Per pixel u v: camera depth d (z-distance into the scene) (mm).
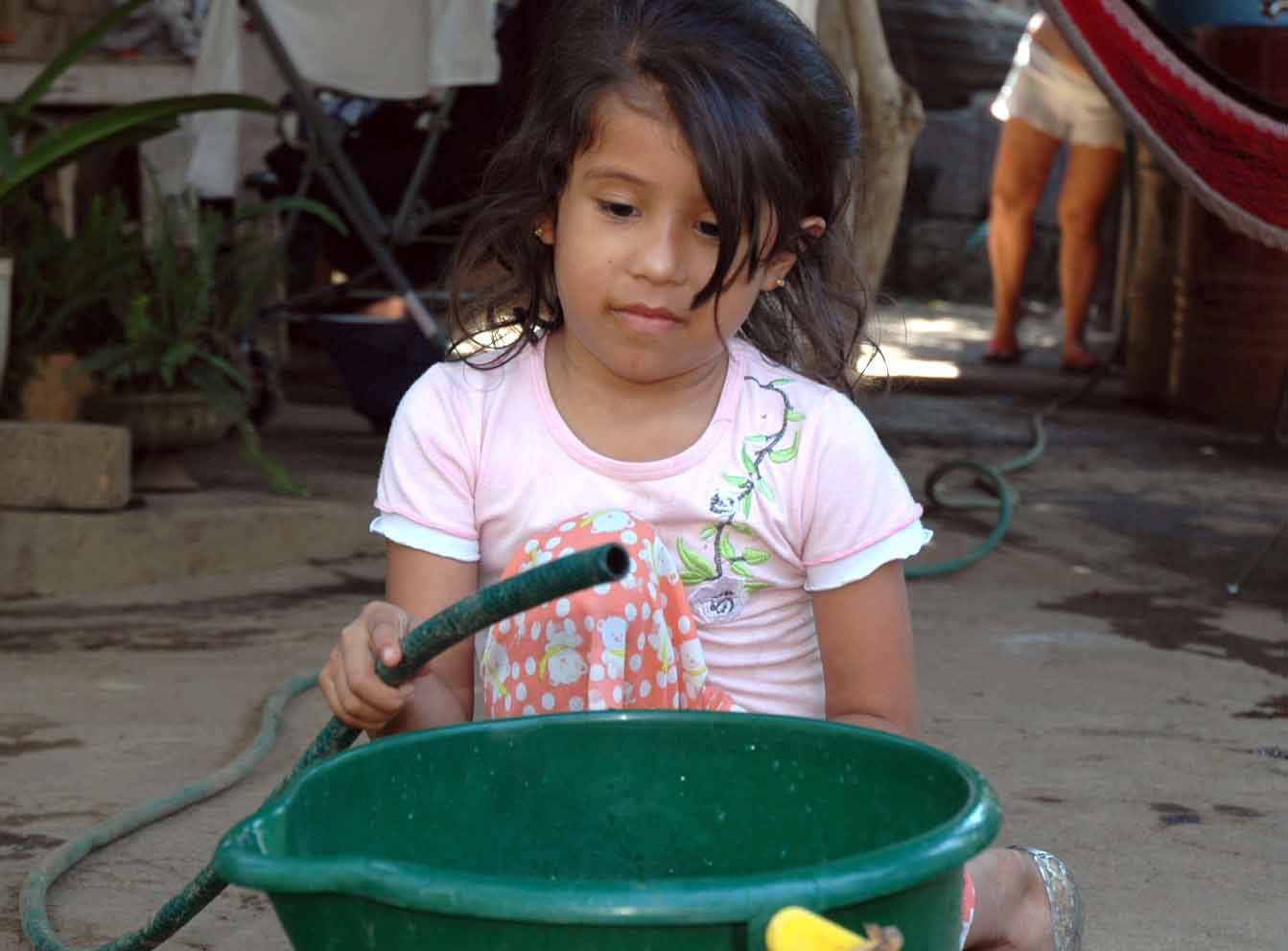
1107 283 13562
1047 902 1873
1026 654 4160
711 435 1789
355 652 1494
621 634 1709
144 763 3143
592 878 1536
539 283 1838
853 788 1473
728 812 1527
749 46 1622
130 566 4664
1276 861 2738
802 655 1857
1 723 3379
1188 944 2371
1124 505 6281
